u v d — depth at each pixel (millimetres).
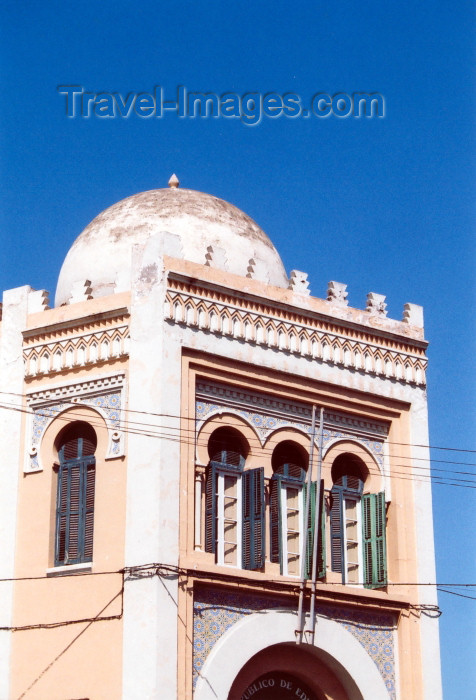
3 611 29312
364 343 32188
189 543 28188
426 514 31953
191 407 29047
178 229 32531
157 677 26938
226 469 29656
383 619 30891
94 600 28312
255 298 30500
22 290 31344
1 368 31000
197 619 28031
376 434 32094
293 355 30938
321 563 29922
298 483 30609
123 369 29312
